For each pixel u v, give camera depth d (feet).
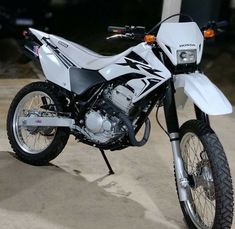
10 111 12.70
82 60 11.48
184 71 9.54
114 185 11.68
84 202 10.75
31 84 12.39
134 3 39.52
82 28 33.71
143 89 9.80
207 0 26.40
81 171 12.27
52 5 37.27
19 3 31.35
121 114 10.36
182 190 9.76
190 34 9.43
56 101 11.73
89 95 11.02
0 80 20.77
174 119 9.76
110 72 10.59
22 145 12.52
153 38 9.74
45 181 11.55
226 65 25.94
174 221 10.29
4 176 11.61
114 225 9.93
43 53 11.96
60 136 11.79
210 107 8.79
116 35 10.21
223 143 15.11
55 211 10.27
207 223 9.65
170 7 17.13
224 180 8.83
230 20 31.24
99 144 10.96
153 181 12.08
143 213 10.50
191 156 11.30
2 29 30.71
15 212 10.10
